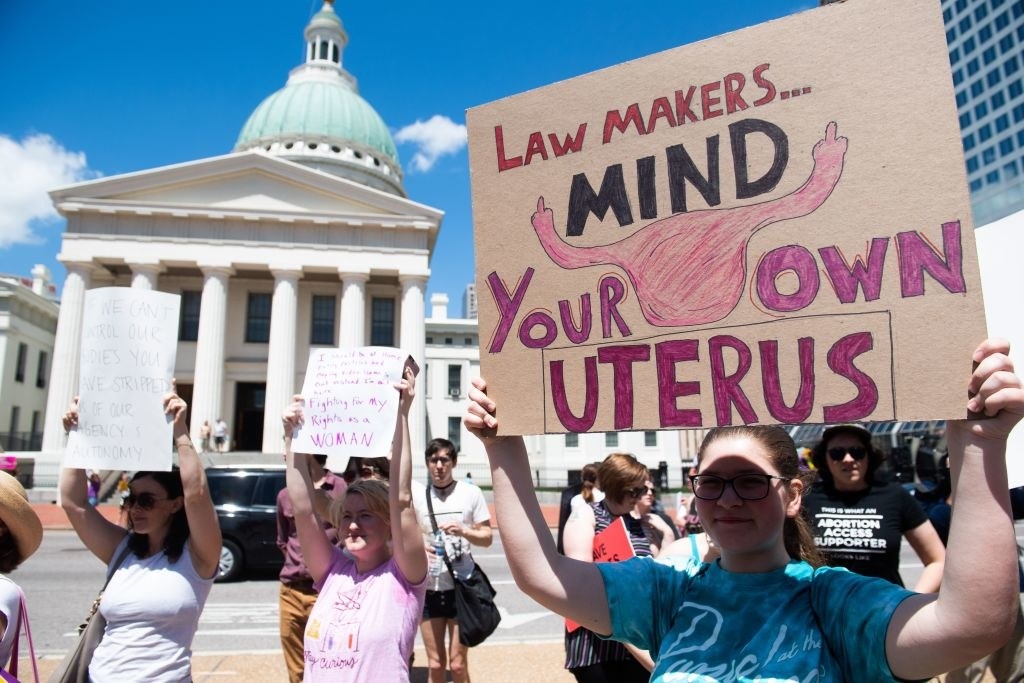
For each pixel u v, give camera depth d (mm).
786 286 1734
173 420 3246
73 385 33844
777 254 1755
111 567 3271
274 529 11742
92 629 3135
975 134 52531
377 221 37094
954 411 1496
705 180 1864
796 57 1794
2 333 41531
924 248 1597
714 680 1633
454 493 5066
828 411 1643
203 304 35469
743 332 1770
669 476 43656
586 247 1993
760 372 1734
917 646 1426
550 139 2088
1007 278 2711
